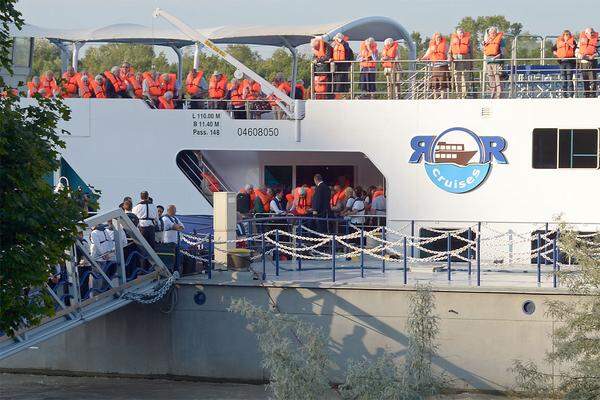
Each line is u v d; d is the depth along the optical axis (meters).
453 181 30.61
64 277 23.33
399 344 24.98
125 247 26.47
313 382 18.80
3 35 18.92
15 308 19.02
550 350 24.39
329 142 31.33
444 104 30.55
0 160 18.59
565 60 31.47
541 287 24.69
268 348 19.09
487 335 24.75
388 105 30.89
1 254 18.50
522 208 30.34
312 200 31.22
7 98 19.23
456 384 24.86
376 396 18.69
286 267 28.84
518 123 30.20
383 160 31.05
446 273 27.58
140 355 26.50
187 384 25.89
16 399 24.48
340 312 25.27
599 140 29.86
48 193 19.17
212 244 27.41
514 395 24.50
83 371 26.97
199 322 26.06
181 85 38.38
